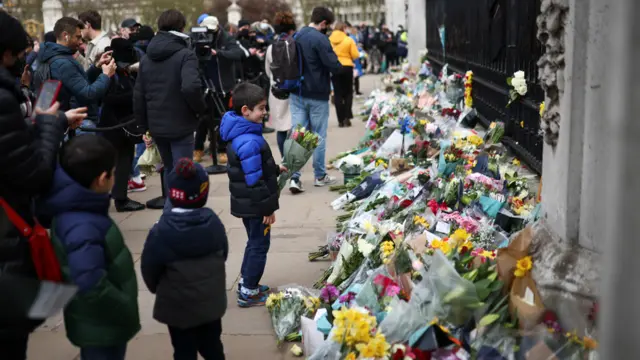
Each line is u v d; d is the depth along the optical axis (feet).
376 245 14.15
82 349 9.39
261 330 13.53
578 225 10.37
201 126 29.68
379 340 10.19
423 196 16.87
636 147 4.64
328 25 24.04
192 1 77.00
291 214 21.53
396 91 41.75
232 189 14.01
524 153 20.01
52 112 9.87
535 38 18.75
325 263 16.99
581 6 9.96
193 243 9.86
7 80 8.80
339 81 38.55
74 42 19.01
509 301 10.80
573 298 10.00
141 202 23.86
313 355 11.10
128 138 21.31
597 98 9.73
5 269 8.60
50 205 8.91
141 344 13.01
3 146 8.51
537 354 9.78
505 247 11.18
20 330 8.51
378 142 27.20
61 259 8.87
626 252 4.73
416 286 11.07
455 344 10.19
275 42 24.29
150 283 10.32
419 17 52.49
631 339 4.75
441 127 25.05
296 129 18.06
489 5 25.35
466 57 31.63
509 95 21.42
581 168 10.25
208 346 10.63
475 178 16.25
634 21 4.55
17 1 86.33
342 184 25.16
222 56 27.96
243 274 14.58
